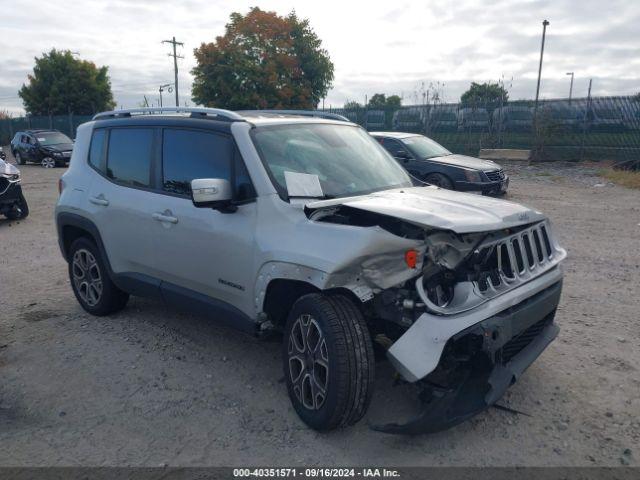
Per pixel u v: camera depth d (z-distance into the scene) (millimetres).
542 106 21703
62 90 44094
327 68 32438
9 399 4062
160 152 4676
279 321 3980
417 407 3760
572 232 9164
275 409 3830
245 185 3980
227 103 31062
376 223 3633
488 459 3248
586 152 20906
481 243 3393
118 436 3572
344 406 3287
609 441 3396
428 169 12602
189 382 4234
